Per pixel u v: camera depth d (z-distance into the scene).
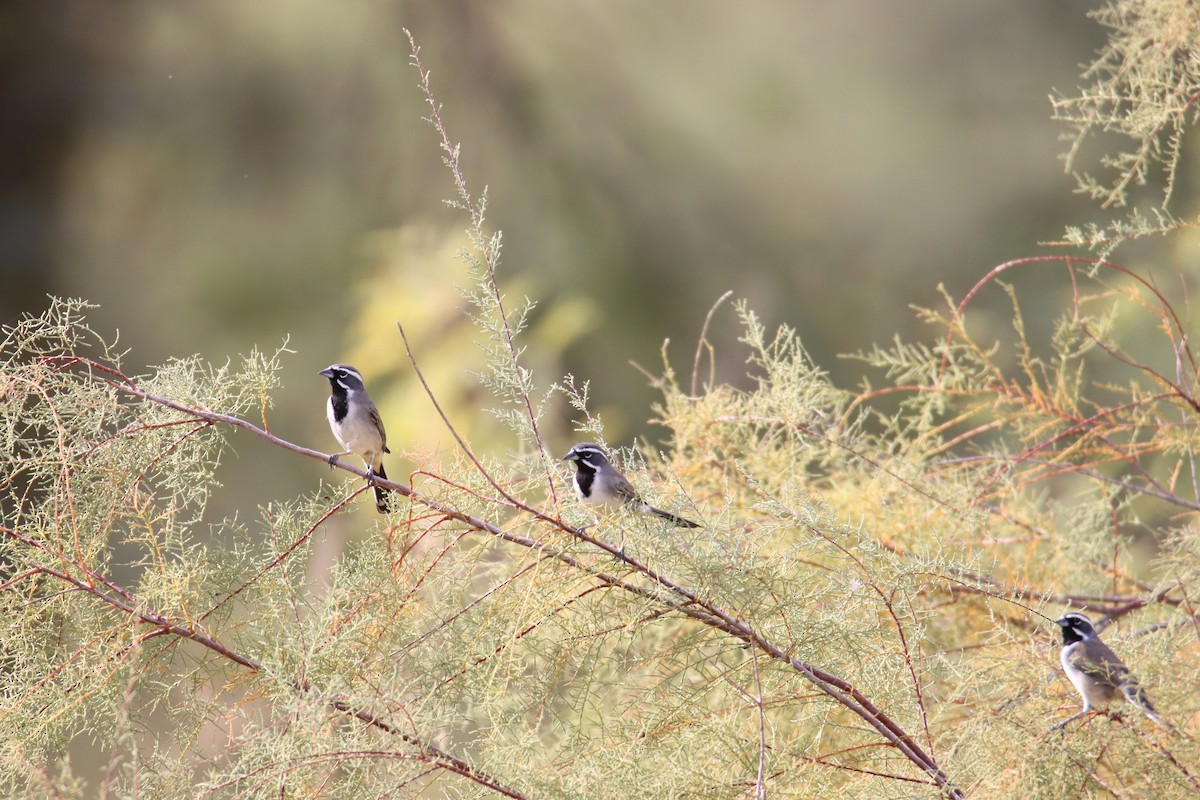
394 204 26.19
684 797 7.42
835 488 11.72
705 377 24.91
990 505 11.86
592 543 7.99
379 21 26.47
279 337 23.98
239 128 25.75
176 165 25.36
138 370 24.22
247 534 8.64
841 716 8.64
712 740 7.92
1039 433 11.93
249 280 24.47
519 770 7.33
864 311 26.12
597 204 26.75
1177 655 8.13
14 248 24.55
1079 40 27.55
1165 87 10.49
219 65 25.62
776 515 8.51
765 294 26.36
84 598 8.22
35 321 8.28
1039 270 25.30
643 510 8.14
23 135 24.91
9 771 7.52
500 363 8.23
